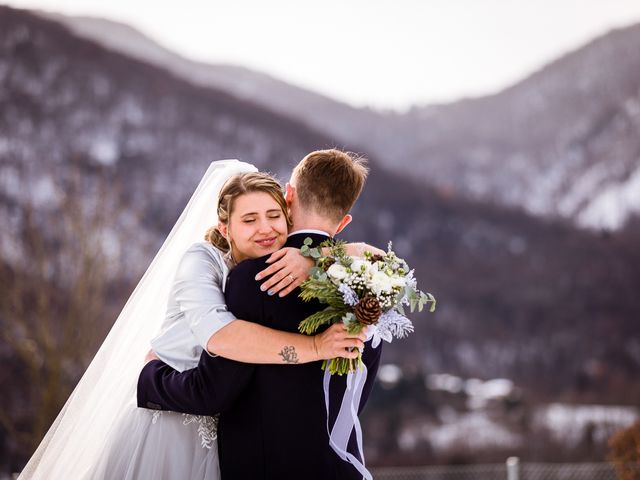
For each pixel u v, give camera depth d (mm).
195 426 2432
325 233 2297
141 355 2668
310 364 2221
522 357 55500
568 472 9523
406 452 36062
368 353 2398
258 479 2207
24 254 18312
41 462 2656
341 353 2133
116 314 18281
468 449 36000
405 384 40562
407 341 54312
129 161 52125
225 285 2275
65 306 17359
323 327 2227
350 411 2301
